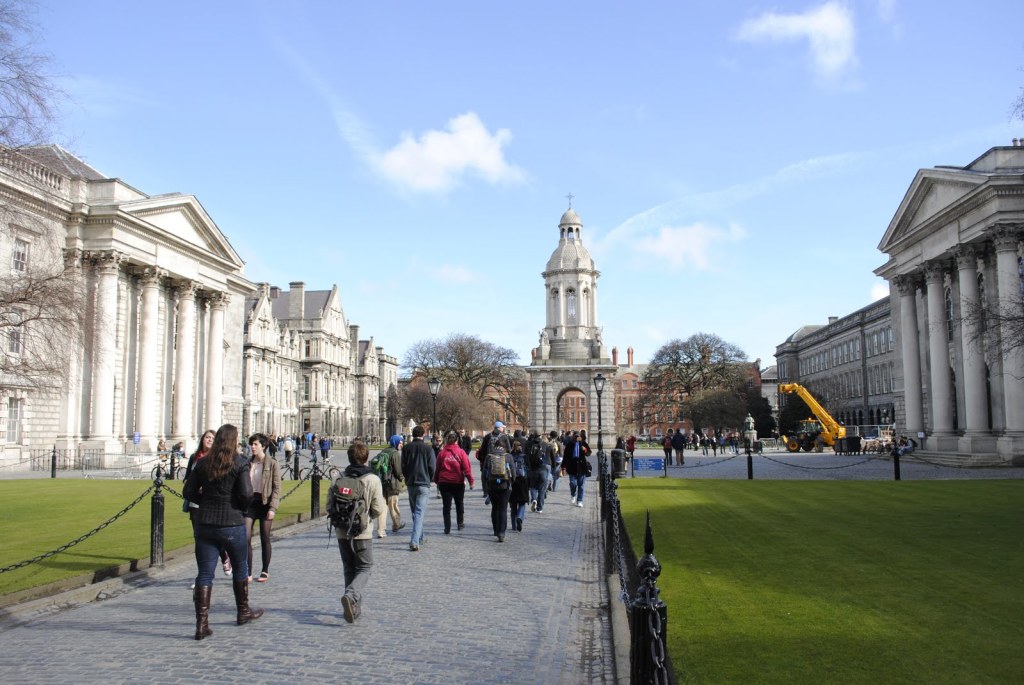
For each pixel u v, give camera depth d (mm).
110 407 43312
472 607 10438
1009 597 10164
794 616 9344
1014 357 37906
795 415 89750
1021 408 38375
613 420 78062
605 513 15648
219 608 10328
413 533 15141
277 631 9141
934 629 8695
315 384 104375
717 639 8406
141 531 17047
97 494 25406
